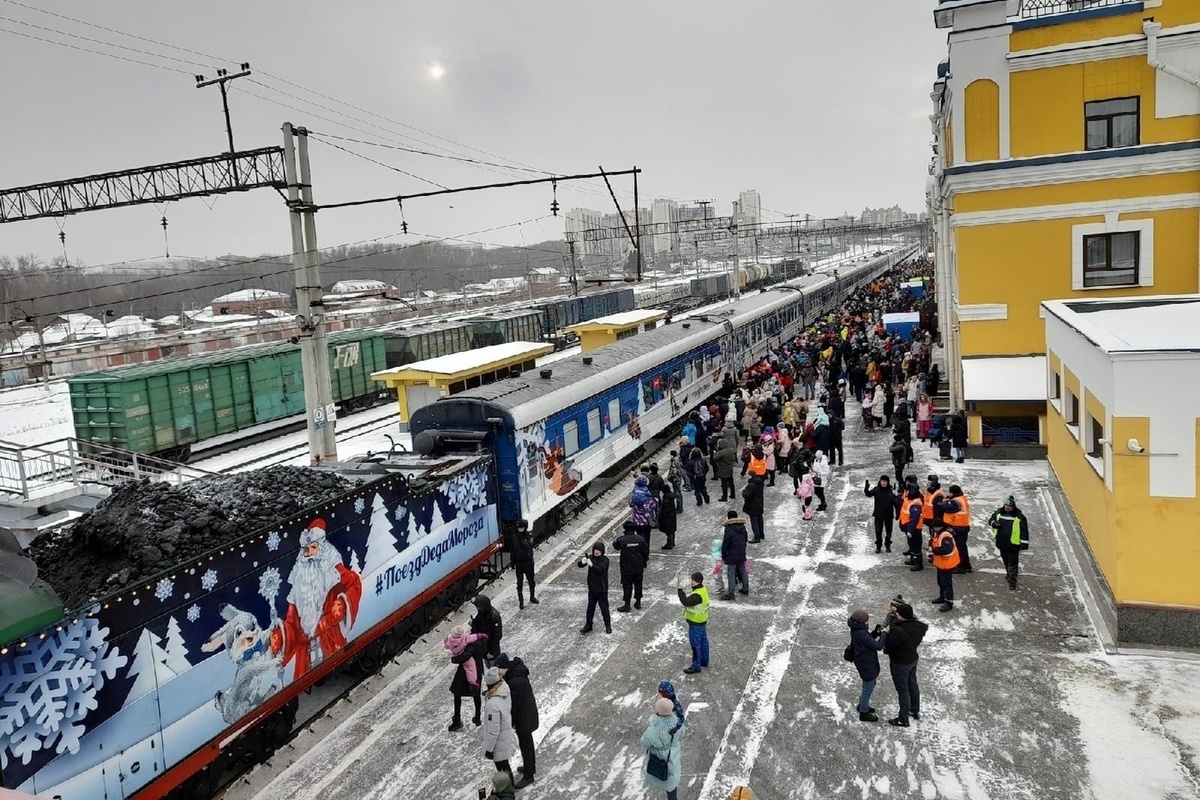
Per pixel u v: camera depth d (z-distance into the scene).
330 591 9.67
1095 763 8.02
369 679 10.78
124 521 8.16
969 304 19.59
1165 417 9.72
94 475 16.62
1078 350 12.45
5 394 37.09
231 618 8.23
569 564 14.65
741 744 8.74
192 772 7.76
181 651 7.67
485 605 10.19
